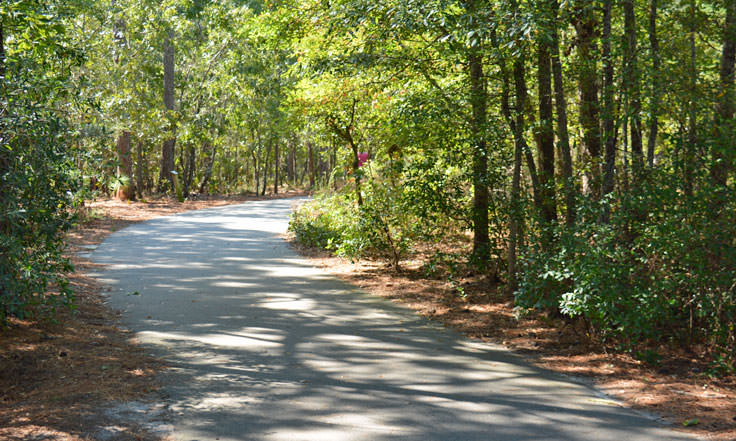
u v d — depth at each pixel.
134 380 6.48
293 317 9.77
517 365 7.57
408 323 9.59
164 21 33.25
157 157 46.75
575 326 9.19
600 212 8.27
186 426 5.31
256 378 6.72
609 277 7.61
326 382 6.64
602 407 6.14
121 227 22.64
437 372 7.15
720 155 7.63
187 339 8.27
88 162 9.37
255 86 39.88
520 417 5.77
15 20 9.11
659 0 8.91
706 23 8.88
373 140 14.68
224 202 38.75
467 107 11.40
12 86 7.88
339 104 15.59
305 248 17.56
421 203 12.06
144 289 11.56
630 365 7.60
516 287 11.01
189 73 43.25
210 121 37.84
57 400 5.80
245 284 12.38
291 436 5.15
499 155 11.18
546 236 9.02
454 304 10.83
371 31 10.90
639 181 8.36
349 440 5.09
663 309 7.61
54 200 8.04
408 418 5.64
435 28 9.98
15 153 7.62
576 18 9.90
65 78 9.20
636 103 8.48
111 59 30.53
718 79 8.50
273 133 43.78
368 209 13.60
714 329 7.75
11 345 7.38
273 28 15.62
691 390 6.70
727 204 7.50
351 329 9.12
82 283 11.70
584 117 10.06
